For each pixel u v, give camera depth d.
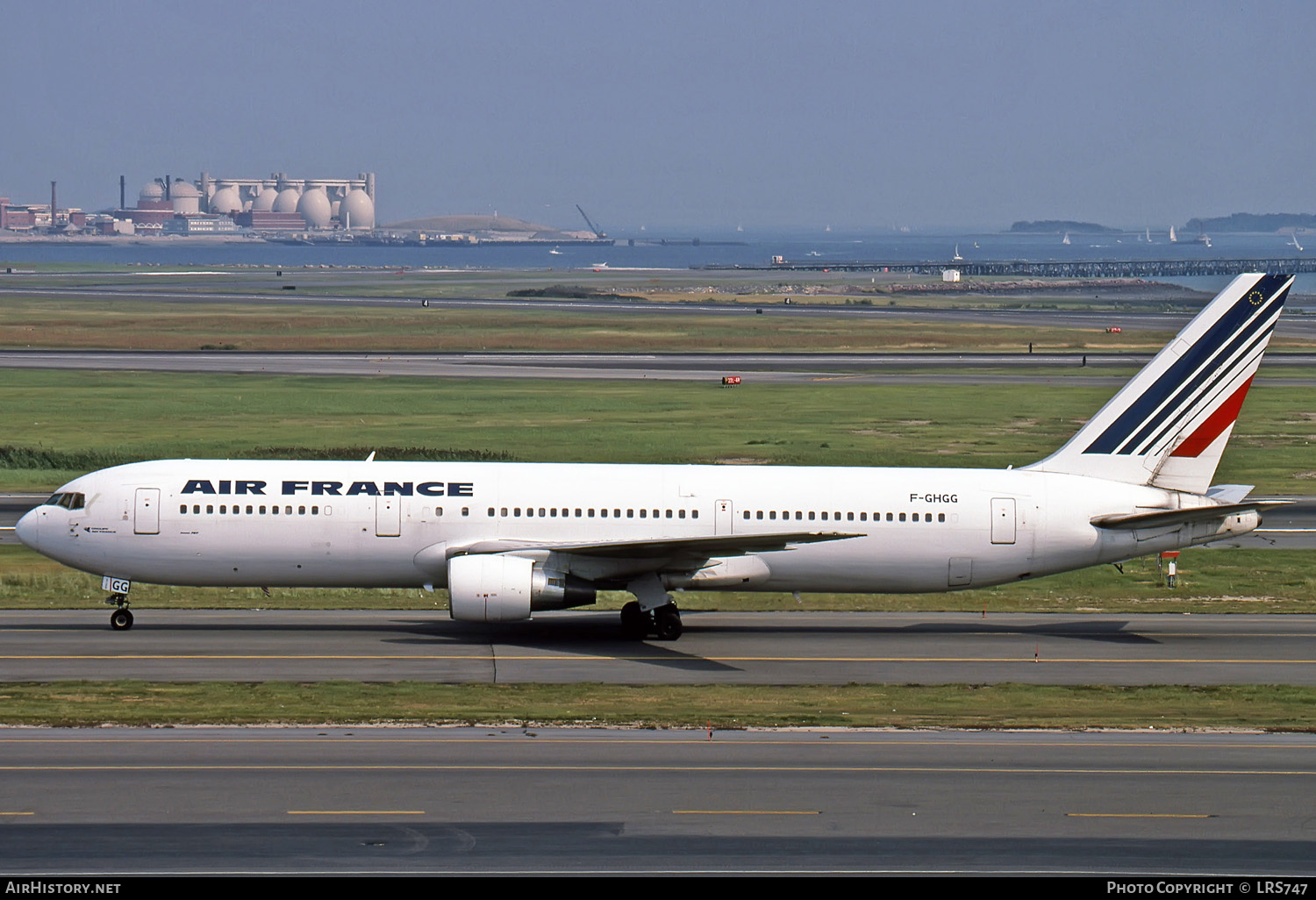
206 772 92.06
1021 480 150.25
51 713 106.44
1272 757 100.31
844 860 77.94
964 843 80.94
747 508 145.75
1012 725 108.62
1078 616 162.12
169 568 142.38
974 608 166.75
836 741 103.00
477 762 95.62
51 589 167.00
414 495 143.25
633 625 146.00
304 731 103.56
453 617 137.62
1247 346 150.12
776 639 145.12
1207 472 152.38
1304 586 182.25
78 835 79.62
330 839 79.88
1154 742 104.25
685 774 93.69
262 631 144.00
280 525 141.88
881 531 146.88
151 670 123.50
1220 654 139.88
